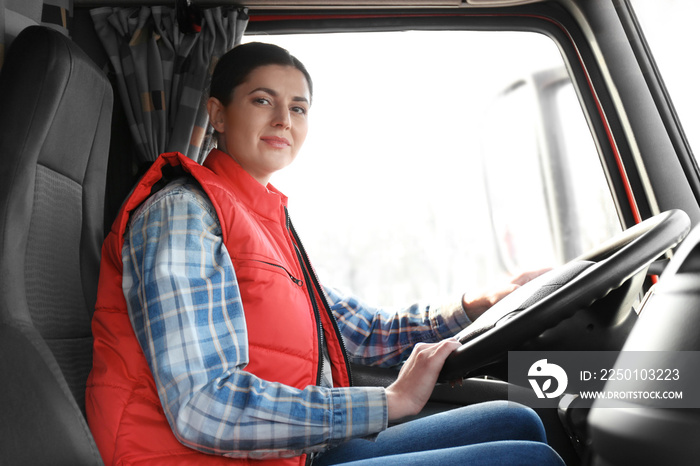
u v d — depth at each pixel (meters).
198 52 1.97
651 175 1.79
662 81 1.82
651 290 1.19
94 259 1.23
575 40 1.91
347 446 1.21
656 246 0.91
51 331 1.05
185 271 0.99
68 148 1.14
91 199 1.25
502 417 1.14
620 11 1.84
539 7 1.93
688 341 0.60
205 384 0.92
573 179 2.41
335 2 1.96
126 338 1.03
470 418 1.17
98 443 0.96
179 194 1.07
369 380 1.45
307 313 1.12
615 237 1.11
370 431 0.97
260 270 1.07
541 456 0.92
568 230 2.58
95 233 1.25
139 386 0.99
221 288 1.00
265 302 1.05
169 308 0.95
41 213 1.05
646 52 1.84
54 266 1.09
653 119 1.81
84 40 1.98
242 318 1.00
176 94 1.97
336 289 1.52
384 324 1.51
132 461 0.94
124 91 1.95
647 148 1.80
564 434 1.30
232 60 1.37
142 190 1.11
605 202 1.94
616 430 0.63
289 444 0.94
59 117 1.08
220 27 1.96
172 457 0.95
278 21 2.02
